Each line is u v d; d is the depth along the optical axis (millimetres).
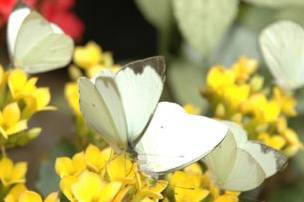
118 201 421
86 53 550
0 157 479
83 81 424
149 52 856
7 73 471
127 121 427
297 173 610
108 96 421
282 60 544
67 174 435
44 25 475
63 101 668
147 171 425
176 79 635
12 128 455
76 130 501
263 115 502
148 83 421
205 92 511
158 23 648
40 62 492
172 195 447
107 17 858
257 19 663
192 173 460
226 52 662
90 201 420
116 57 859
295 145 508
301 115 625
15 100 465
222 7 594
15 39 480
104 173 434
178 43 661
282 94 537
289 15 638
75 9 854
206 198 457
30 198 430
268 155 444
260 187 563
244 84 517
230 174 448
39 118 722
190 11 594
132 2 849
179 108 426
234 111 504
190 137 420
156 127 426
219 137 414
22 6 497
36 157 685
